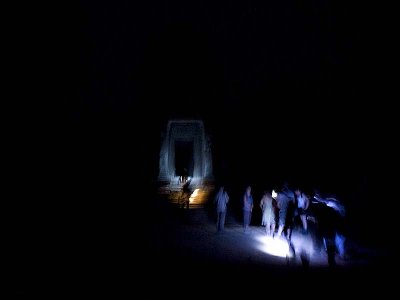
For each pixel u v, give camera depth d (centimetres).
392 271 840
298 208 948
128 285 699
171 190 1864
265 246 1088
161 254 964
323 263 917
